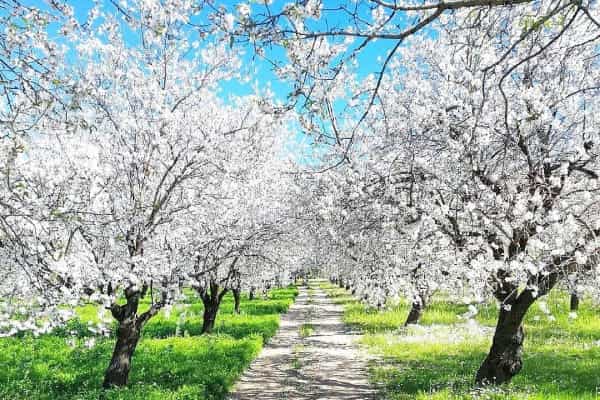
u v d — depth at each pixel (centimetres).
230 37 381
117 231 976
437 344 1609
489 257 952
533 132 873
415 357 1431
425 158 1041
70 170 904
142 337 1844
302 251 2169
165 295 1140
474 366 1229
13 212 545
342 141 1141
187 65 1212
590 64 942
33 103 493
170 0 609
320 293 5584
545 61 923
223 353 1443
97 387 1075
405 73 1262
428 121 1001
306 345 1797
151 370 1225
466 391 952
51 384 1109
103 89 1027
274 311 3019
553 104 923
